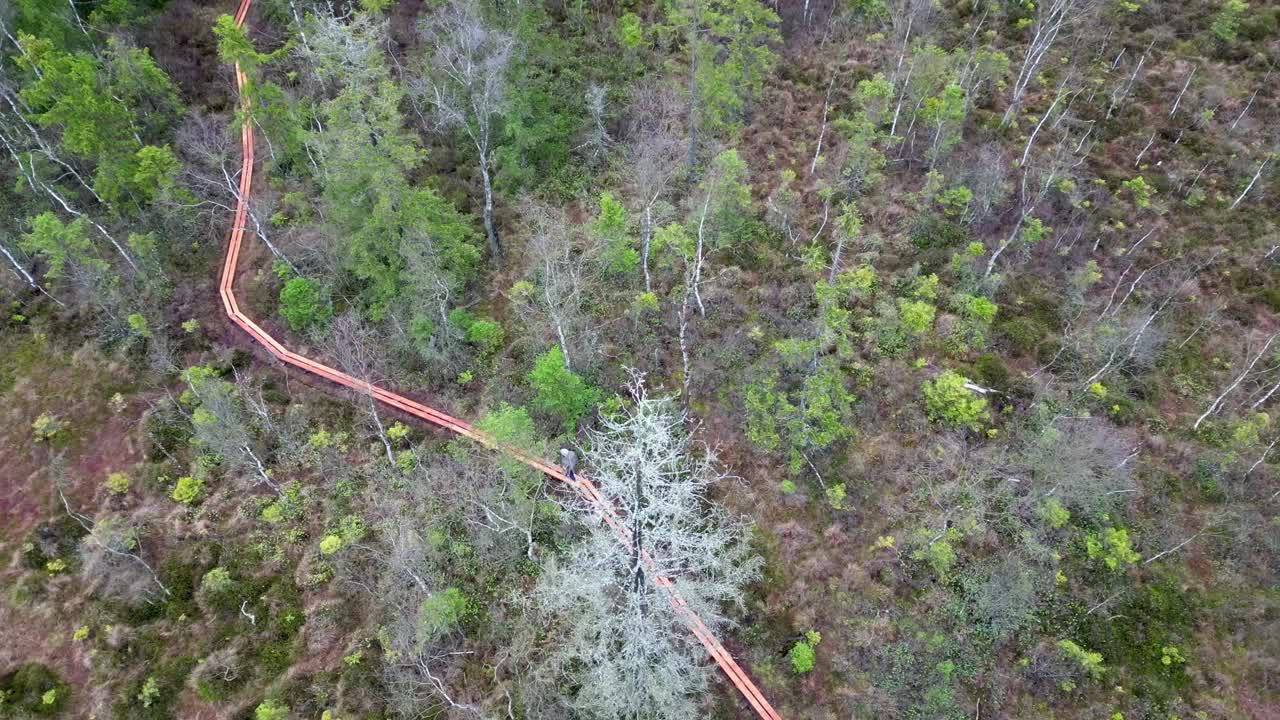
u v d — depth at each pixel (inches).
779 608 868.6
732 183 1028.5
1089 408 981.2
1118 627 837.2
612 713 727.7
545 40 1216.2
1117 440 918.4
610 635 760.3
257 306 1128.8
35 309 1094.4
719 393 1027.3
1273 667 792.9
